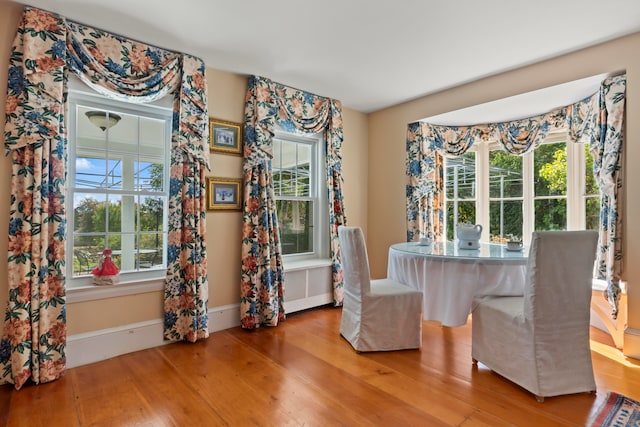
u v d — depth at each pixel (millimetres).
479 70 3094
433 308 2535
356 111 4352
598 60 2609
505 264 2326
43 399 1940
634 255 2473
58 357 2176
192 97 2779
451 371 2301
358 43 2594
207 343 2787
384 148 4301
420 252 2664
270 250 3279
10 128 2047
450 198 4395
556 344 1975
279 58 2846
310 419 1768
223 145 3090
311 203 4051
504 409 1850
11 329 2053
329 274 3908
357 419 1768
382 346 2625
